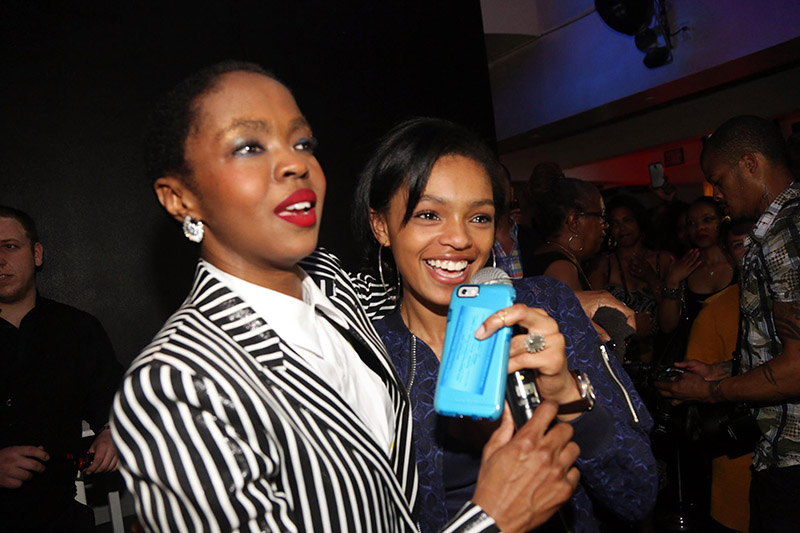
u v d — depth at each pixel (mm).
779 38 4980
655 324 3369
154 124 924
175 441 788
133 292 2750
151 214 2795
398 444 1105
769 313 1825
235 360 862
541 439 895
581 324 1208
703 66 5559
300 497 857
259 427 830
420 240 1180
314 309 1090
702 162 2102
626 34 5621
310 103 3240
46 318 2273
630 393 1180
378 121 3467
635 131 7754
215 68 925
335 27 3332
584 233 2512
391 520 966
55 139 2600
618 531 1604
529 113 7320
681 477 2699
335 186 3299
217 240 954
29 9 2545
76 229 2641
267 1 3111
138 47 2770
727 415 1938
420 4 3645
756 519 1932
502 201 1292
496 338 914
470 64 3840
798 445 1733
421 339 1271
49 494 2107
